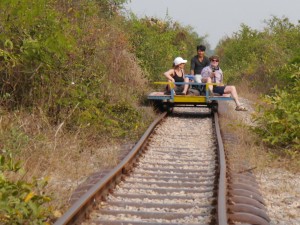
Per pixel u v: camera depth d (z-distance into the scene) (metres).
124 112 20.33
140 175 13.52
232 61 57.12
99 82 19.88
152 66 33.78
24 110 16.39
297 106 17.05
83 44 20.84
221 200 10.25
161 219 10.09
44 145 14.55
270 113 17.58
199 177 13.48
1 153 13.36
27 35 16.23
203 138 19.58
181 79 26.05
